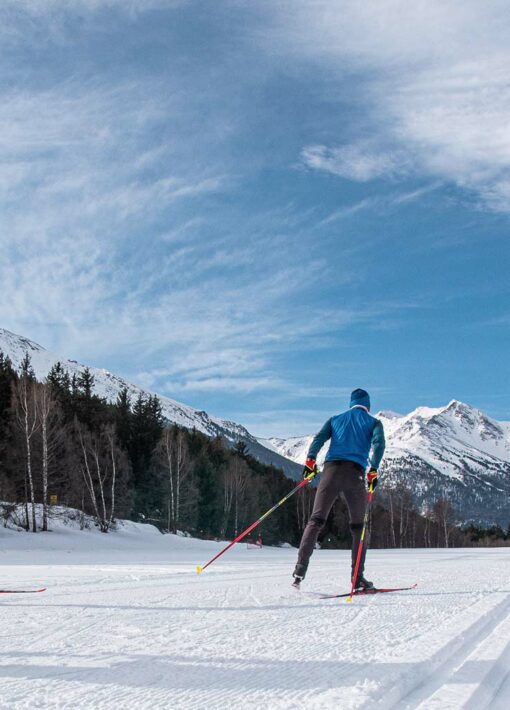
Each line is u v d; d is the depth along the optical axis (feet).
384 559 46.96
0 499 110.73
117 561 53.98
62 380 177.88
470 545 359.25
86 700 5.73
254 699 5.75
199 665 7.20
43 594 16.16
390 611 12.31
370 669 6.93
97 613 11.87
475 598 14.87
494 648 8.45
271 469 276.62
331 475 16.75
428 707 5.69
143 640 8.79
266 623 10.52
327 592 16.40
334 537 212.23
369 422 17.25
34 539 94.32
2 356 152.05
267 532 202.80
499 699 6.19
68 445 125.49
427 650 7.95
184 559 59.31
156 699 5.76
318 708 5.43
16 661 7.40
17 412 116.78
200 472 182.91
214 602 13.87
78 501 135.74
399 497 257.75
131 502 149.28
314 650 8.06
